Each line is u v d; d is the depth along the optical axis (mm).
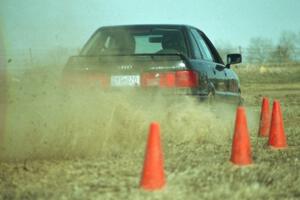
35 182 23219
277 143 32594
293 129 42938
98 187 22219
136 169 25547
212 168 25812
